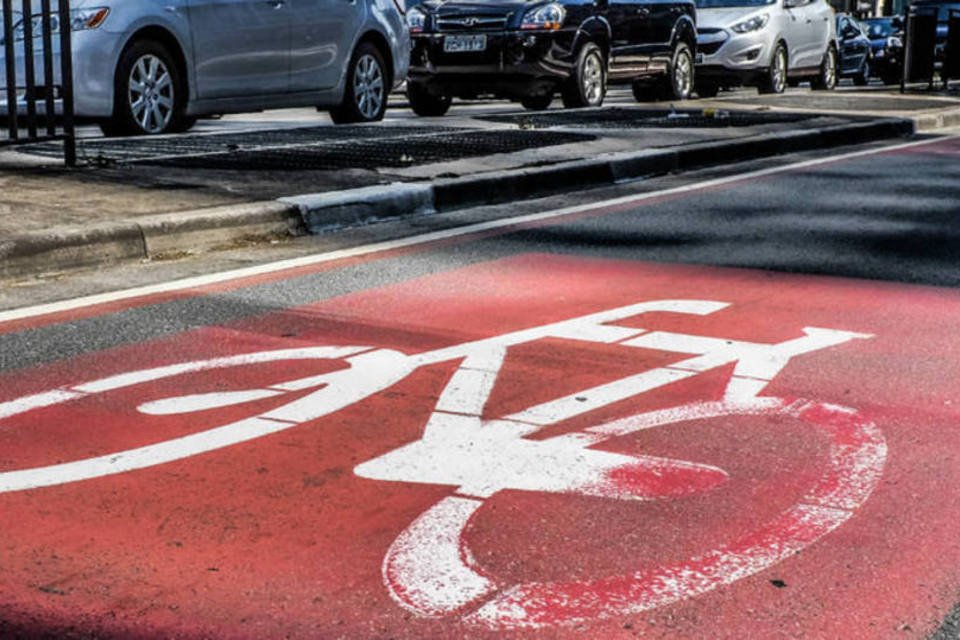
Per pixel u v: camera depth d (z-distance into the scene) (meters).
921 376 4.68
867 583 2.99
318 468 3.69
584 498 3.48
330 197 7.78
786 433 4.03
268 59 12.11
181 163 9.06
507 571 3.04
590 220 8.18
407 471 3.67
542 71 14.99
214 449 3.83
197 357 4.83
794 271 6.59
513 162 9.73
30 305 5.64
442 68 15.16
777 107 16.25
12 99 8.38
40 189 7.70
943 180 10.36
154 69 11.16
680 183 10.04
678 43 17.47
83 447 3.84
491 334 5.21
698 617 2.82
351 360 4.80
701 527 3.30
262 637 2.73
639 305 5.77
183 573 3.02
